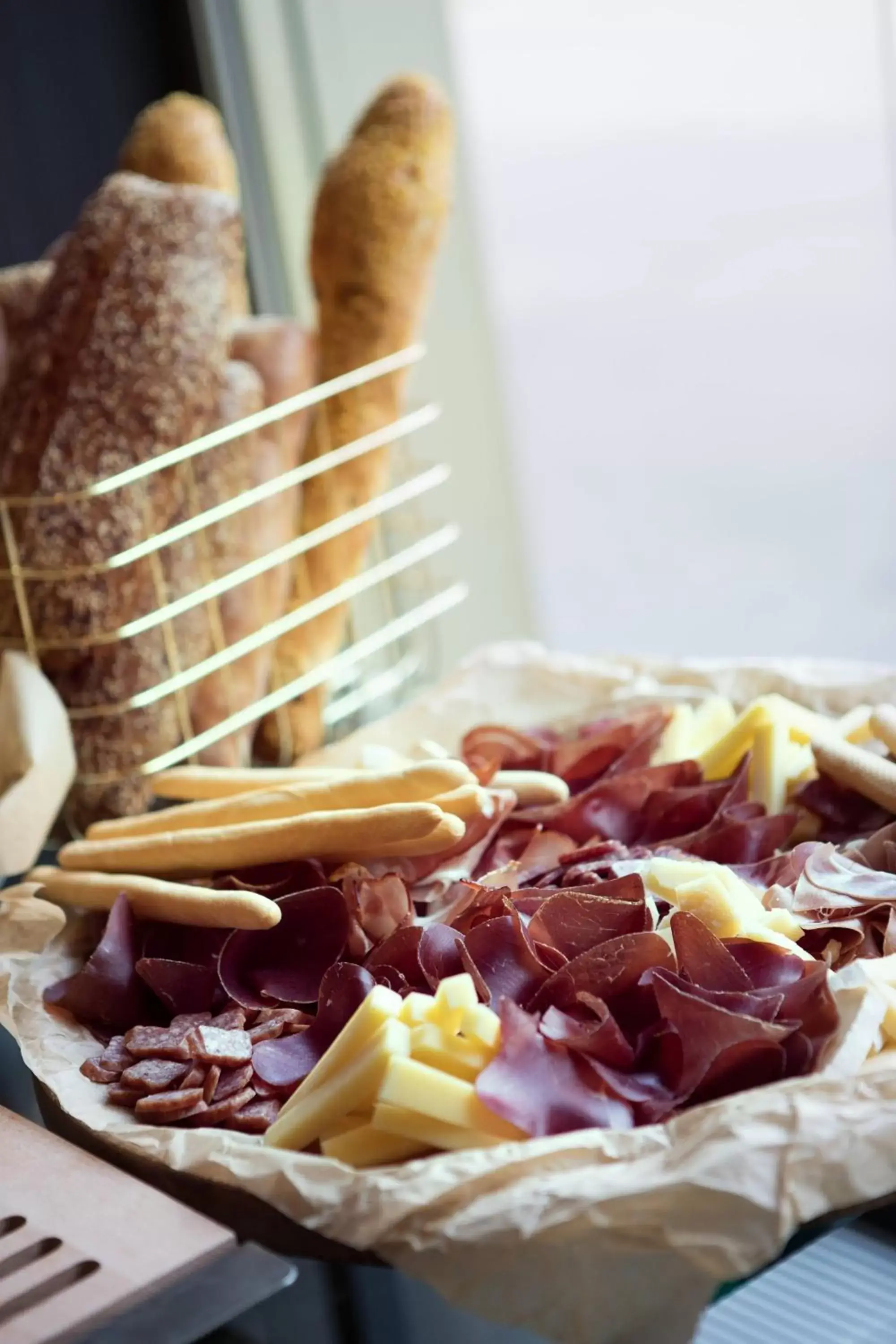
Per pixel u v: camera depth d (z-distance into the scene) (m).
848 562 1.60
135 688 1.36
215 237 1.41
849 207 1.51
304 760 1.42
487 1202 1.06
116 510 1.35
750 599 1.66
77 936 1.27
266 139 1.71
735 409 1.62
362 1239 1.07
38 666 1.35
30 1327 1.03
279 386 1.46
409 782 1.24
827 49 1.49
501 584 1.79
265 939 1.21
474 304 1.72
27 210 1.65
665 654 1.72
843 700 1.37
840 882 1.19
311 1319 1.06
